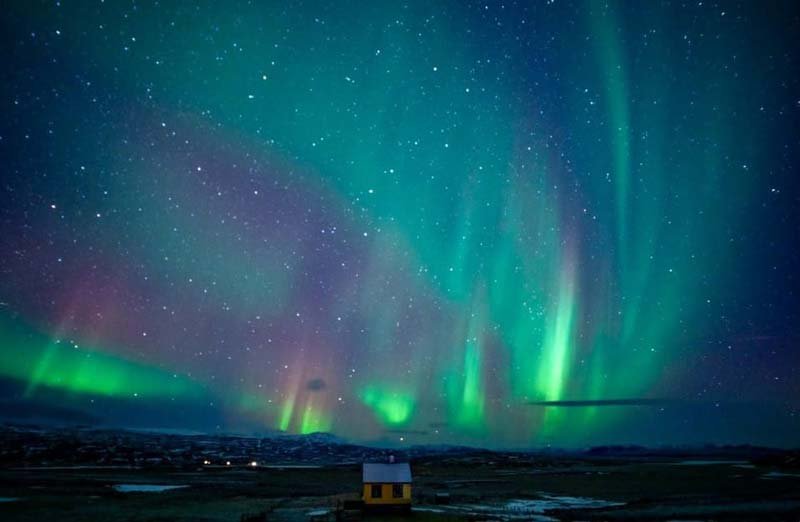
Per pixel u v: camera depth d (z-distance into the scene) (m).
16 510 51.97
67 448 181.62
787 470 119.31
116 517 47.81
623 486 81.50
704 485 82.31
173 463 146.88
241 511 51.47
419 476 110.38
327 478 99.94
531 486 82.62
